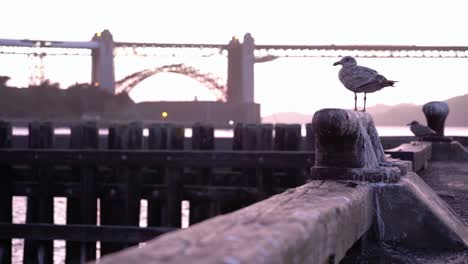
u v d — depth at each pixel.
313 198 3.75
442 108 14.47
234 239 2.18
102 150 14.90
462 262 4.45
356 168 5.05
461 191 8.41
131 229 12.87
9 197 15.94
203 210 15.89
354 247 4.59
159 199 15.38
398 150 9.35
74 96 185.00
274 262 2.08
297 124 15.87
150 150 14.99
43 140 16.47
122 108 189.75
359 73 5.89
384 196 4.96
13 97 182.62
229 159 14.54
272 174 14.94
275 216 2.81
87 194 15.19
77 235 12.88
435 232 4.93
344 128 4.90
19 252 25.81
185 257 1.84
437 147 13.71
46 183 15.67
